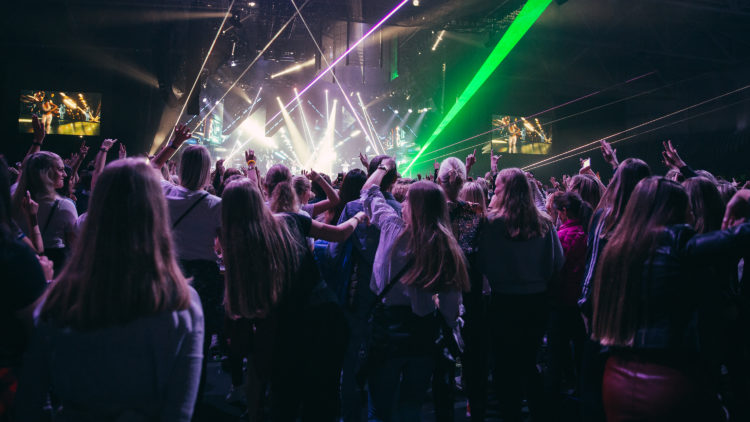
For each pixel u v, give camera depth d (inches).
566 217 157.2
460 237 131.5
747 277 125.4
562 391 171.2
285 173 135.0
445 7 730.2
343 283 134.2
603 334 82.0
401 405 113.2
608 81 881.5
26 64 784.3
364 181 151.4
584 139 898.1
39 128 152.4
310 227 110.7
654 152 872.3
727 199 152.9
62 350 56.0
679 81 882.8
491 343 135.3
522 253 129.8
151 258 57.9
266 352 103.6
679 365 76.1
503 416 132.2
